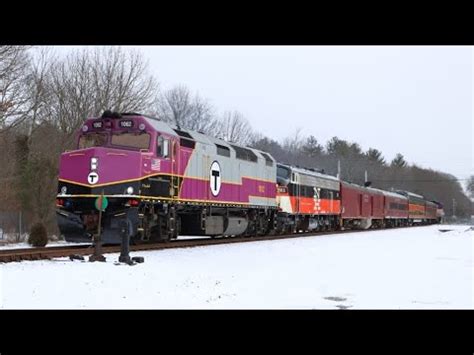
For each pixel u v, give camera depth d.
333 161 119.94
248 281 12.96
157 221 20.00
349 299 11.09
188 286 11.73
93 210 18.02
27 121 35.19
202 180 23.09
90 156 18.19
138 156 18.42
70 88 37.97
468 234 40.78
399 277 14.34
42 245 22.52
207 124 74.69
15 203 30.28
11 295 9.42
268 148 103.38
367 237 34.00
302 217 38.44
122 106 38.75
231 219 26.30
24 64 30.92
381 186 123.81
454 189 153.38
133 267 13.29
